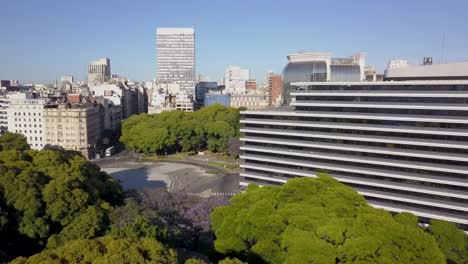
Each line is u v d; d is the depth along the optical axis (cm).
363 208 7031
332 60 19588
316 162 13312
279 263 6397
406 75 13150
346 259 5812
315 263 5734
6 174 9106
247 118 14888
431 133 11125
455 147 10800
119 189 11562
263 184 14588
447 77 12256
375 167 12162
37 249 8456
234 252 7106
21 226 8331
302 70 19400
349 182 12569
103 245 5188
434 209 11206
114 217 8925
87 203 9200
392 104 11781
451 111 10838
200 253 9006
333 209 6969
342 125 12644
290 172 13875
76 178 10000
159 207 10625
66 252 4950
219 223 7962
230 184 17562
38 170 10238
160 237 8331
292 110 14512
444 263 5884
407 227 6234
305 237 6097
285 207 7075
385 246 5897
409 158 11575
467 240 7600
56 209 8638
